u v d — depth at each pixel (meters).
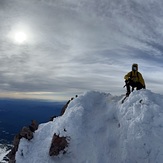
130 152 13.35
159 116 13.88
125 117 14.90
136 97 15.64
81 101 17.94
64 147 14.93
